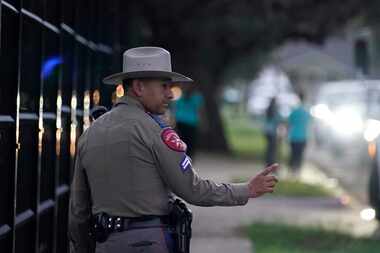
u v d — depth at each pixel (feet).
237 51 208.74
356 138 178.60
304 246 90.33
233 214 115.65
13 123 47.16
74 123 69.72
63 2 64.75
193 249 87.86
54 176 61.62
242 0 170.19
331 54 472.85
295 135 171.83
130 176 39.55
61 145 67.21
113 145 39.88
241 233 98.89
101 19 87.61
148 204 39.63
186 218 39.81
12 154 46.91
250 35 187.32
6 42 46.32
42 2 56.44
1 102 45.29
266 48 207.00
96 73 83.10
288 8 186.80
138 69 40.27
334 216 116.06
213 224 105.81
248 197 40.52
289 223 107.14
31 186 54.34
